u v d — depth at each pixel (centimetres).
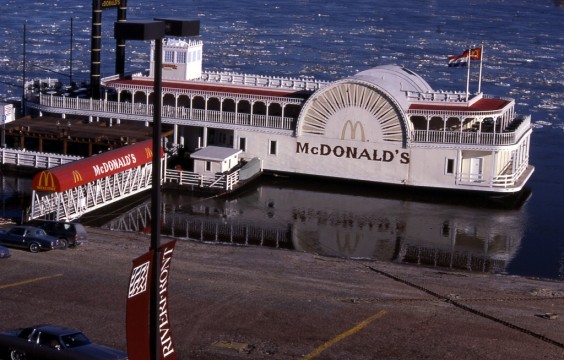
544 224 9325
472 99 10381
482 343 5422
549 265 8094
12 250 6888
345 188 10250
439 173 10019
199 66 11331
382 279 6800
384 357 5150
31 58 18875
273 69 18750
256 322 5597
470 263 8056
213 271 6681
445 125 10075
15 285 6075
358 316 5794
